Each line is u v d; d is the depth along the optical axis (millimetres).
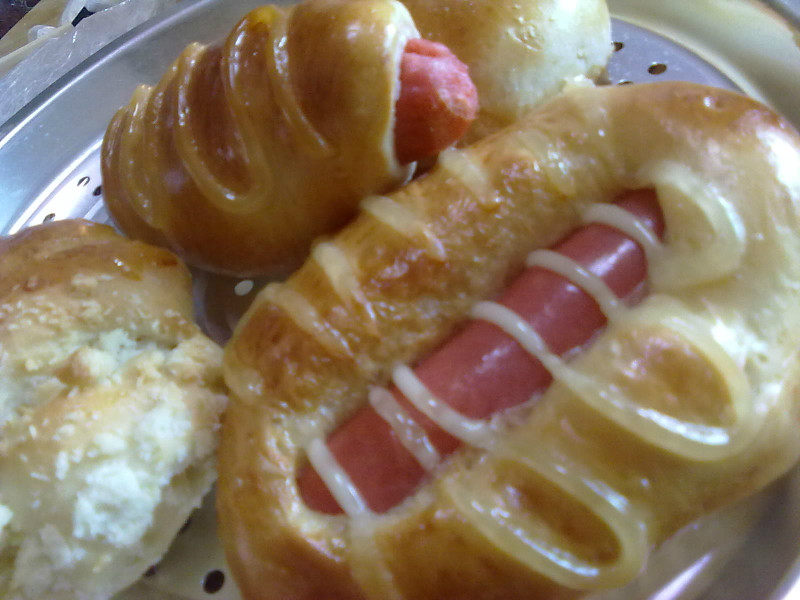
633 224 164
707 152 165
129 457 173
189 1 273
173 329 193
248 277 224
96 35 304
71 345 188
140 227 217
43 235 201
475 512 150
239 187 197
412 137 189
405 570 152
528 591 150
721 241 158
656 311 158
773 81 220
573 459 151
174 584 182
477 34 209
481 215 173
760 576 157
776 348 158
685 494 153
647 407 150
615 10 253
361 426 164
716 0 234
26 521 168
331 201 198
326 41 182
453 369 160
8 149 246
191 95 203
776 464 159
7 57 310
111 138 221
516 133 182
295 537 158
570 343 160
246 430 171
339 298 171
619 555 149
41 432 170
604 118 176
